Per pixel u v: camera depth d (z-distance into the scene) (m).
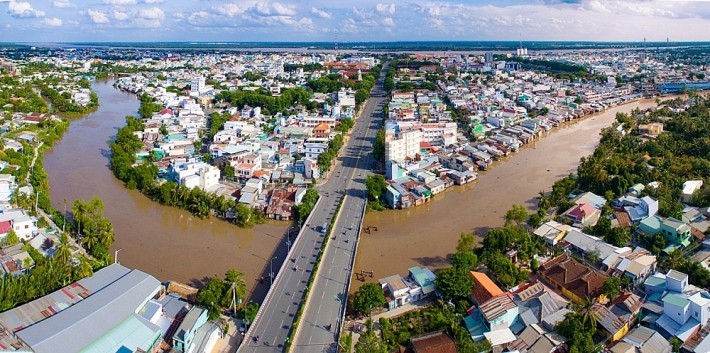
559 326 111.44
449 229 176.00
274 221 180.88
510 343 108.62
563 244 154.00
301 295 128.12
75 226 161.62
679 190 184.38
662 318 112.38
